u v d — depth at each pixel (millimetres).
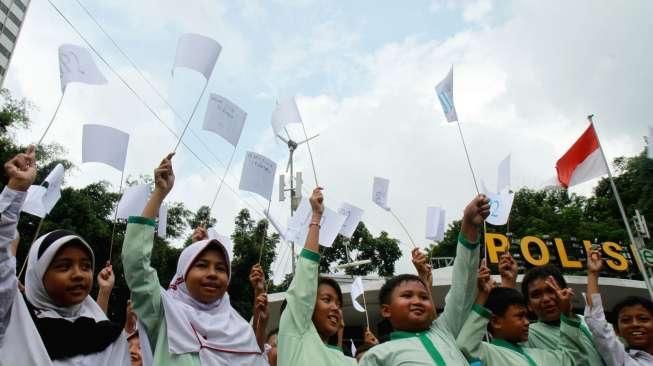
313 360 3721
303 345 3793
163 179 3719
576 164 7457
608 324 4363
